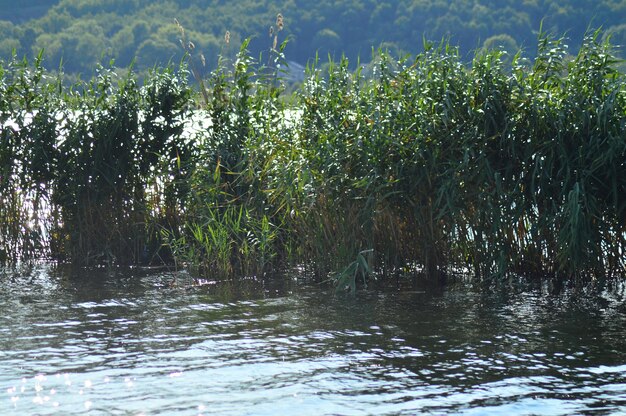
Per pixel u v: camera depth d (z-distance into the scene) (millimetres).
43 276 32812
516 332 23938
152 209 36188
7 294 29328
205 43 157750
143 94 36250
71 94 36312
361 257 29719
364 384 19594
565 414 17734
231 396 18766
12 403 18250
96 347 22562
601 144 29359
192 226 34812
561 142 29359
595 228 30094
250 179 33219
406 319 25578
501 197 29938
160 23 182625
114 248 36219
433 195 31016
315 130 32062
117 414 17641
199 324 25047
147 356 21750
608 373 20281
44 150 35500
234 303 27938
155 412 17781
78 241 35969
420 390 19172
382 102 31266
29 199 36344
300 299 28531
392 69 31953
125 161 35781
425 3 147375
